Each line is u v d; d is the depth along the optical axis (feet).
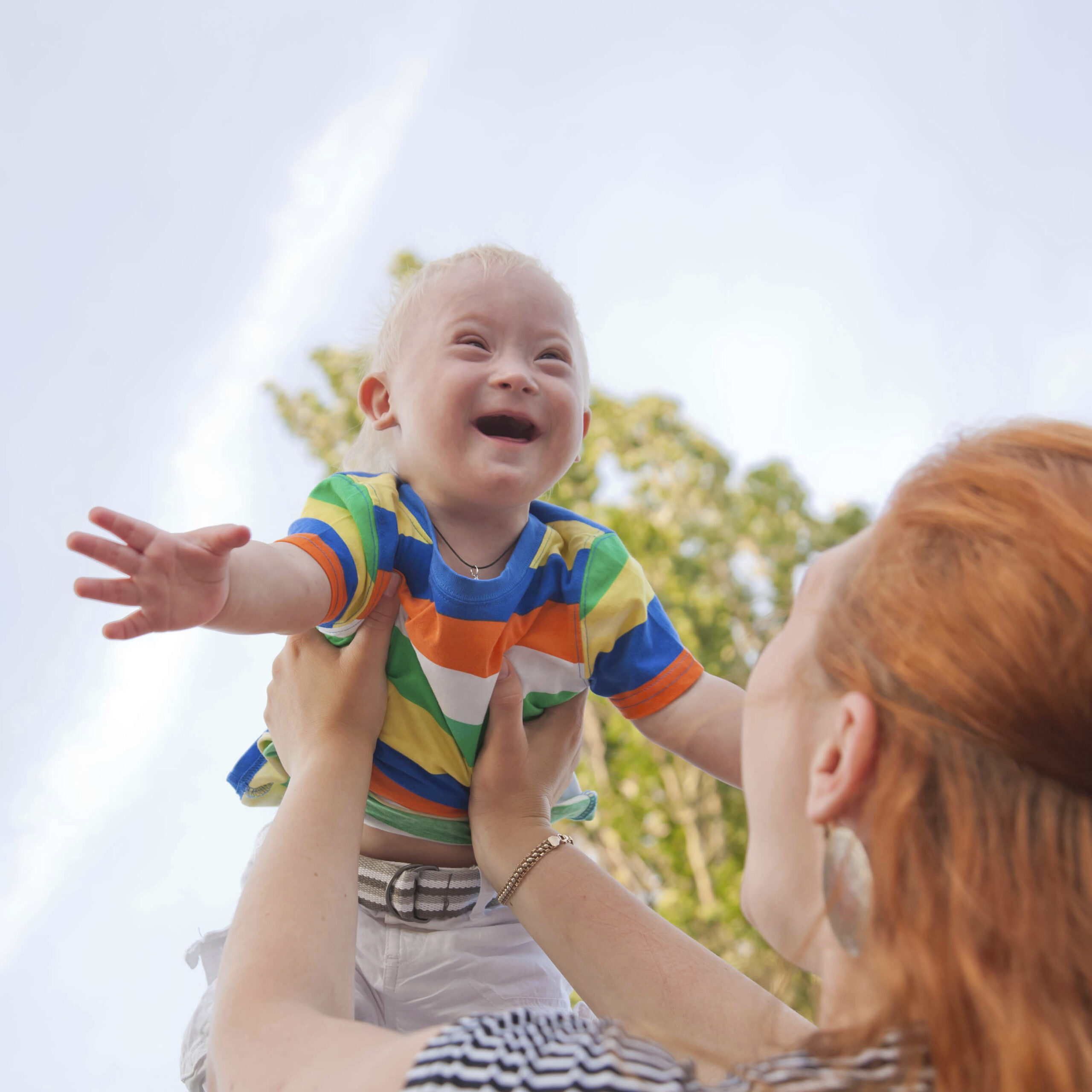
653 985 4.77
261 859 4.69
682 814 26.23
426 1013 5.97
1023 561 2.95
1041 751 2.81
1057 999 2.62
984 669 2.86
